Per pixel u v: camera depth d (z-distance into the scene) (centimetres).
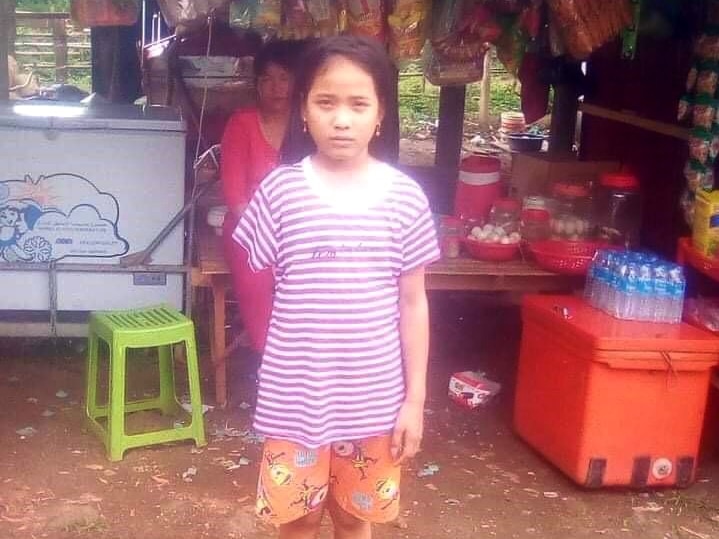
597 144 631
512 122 1255
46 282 439
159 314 384
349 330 217
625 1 419
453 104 759
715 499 360
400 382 229
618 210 472
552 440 371
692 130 417
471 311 570
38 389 430
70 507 330
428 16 403
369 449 230
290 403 221
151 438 371
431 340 520
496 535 328
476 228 442
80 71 1402
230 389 438
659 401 349
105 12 386
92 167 430
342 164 217
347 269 215
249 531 321
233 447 381
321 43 212
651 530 336
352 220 215
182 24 379
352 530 250
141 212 438
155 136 430
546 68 620
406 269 223
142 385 438
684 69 500
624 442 351
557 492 361
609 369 342
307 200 215
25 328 443
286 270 219
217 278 409
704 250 380
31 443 376
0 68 554
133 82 704
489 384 442
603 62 621
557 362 367
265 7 370
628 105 580
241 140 393
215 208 462
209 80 596
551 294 431
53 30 1319
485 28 425
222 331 414
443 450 391
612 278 370
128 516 327
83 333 448
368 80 209
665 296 361
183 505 335
